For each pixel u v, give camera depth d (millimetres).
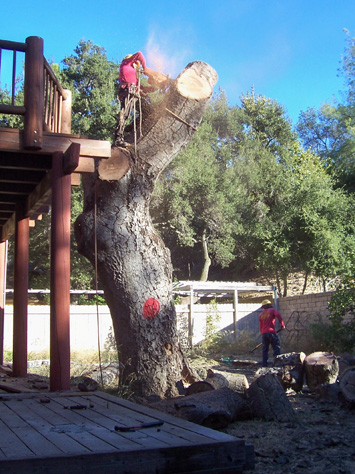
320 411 6773
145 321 7348
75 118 28812
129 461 3088
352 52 32875
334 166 31578
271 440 5297
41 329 16047
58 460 2953
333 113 37375
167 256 7785
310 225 22688
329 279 23688
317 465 4410
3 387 6227
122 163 7199
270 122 36156
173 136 7570
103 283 7523
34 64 5824
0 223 9953
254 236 24969
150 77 7805
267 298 22484
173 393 7320
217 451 3299
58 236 5762
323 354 8633
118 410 4484
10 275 29391
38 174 7102
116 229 7328
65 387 5566
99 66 29750
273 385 6391
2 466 2854
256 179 28875
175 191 27156
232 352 16766
